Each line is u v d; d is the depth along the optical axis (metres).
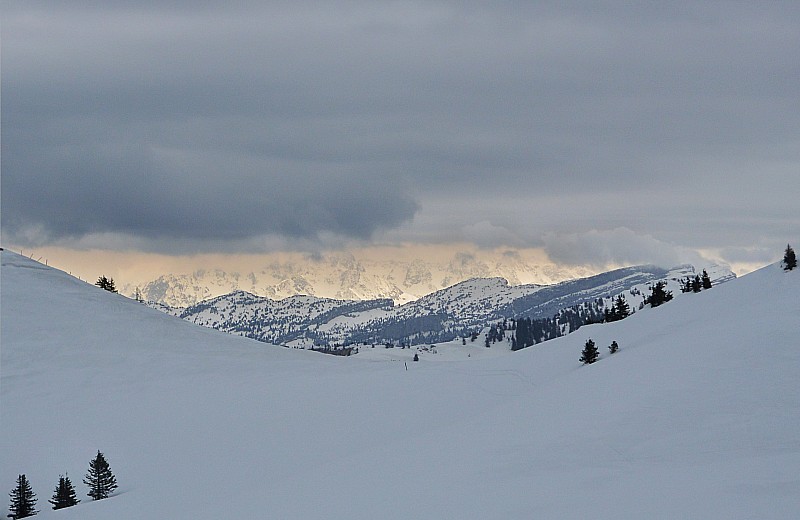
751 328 44.62
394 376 73.81
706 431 30.38
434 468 34.22
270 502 34.47
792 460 25.17
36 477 58.28
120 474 57.00
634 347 62.16
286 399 69.94
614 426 33.47
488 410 54.03
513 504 25.69
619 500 23.67
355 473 37.09
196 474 54.47
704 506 21.56
